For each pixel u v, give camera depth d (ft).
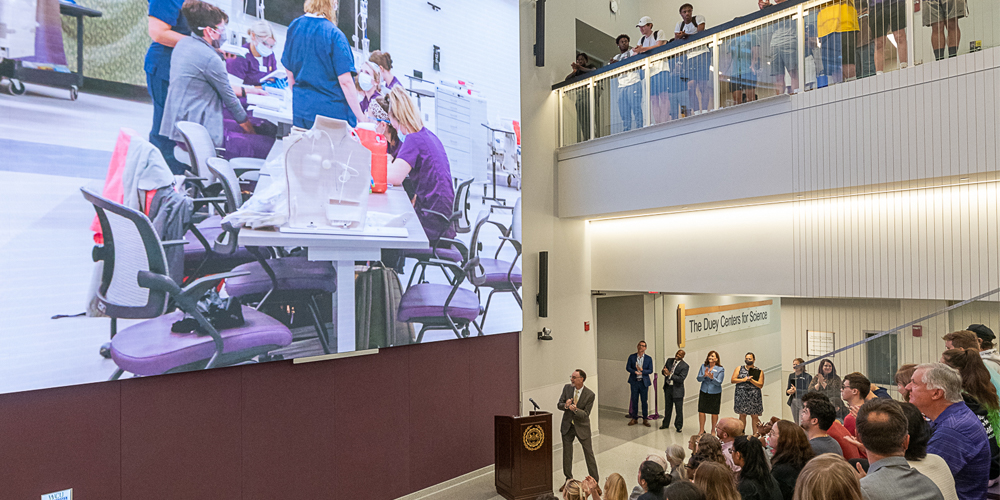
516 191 29.48
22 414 15.80
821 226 24.31
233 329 19.53
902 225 21.95
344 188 22.58
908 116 20.10
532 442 24.86
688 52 26.91
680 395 34.24
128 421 17.62
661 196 27.73
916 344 22.65
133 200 17.56
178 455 18.57
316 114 21.88
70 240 16.42
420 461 25.54
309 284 21.48
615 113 30.22
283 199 20.84
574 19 35.22
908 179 20.07
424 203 25.32
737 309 47.39
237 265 19.67
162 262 18.04
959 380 10.23
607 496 12.91
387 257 23.95
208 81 19.19
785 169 23.26
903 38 20.51
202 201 18.94
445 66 26.40
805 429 12.53
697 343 42.68
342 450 22.82
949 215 20.94
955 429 9.84
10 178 15.52
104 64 17.12
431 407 26.09
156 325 17.89
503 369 29.53
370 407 23.82
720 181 25.41
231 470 19.75
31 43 15.93
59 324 16.16
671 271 30.81
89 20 16.88
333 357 22.45
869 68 21.35
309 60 21.76
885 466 8.30
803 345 29.94
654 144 28.12
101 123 17.03
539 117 32.32
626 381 39.52
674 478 12.09
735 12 36.52
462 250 26.81
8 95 15.53
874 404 8.70
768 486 10.29
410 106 24.97
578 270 34.14
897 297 22.00
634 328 39.27
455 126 26.71
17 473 15.69
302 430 21.65
